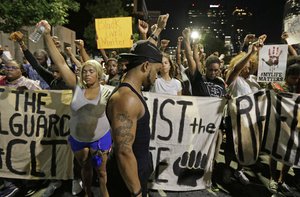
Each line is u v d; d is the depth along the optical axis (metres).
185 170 4.07
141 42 1.85
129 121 1.71
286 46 3.90
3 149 3.91
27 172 3.95
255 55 4.36
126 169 1.71
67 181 4.25
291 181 4.40
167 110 3.99
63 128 3.94
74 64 4.88
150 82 1.87
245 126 4.04
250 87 4.44
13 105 3.88
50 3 9.23
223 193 4.01
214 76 4.32
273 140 4.03
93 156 3.29
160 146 4.02
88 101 3.18
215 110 4.05
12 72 4.04
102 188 3.37
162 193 3.99
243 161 4.09
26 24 8.96
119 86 1.83
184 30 4.33
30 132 3.92
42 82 5.60
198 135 4.05
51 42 3.17
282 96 4.00
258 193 4.01
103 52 6.05
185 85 4.85
